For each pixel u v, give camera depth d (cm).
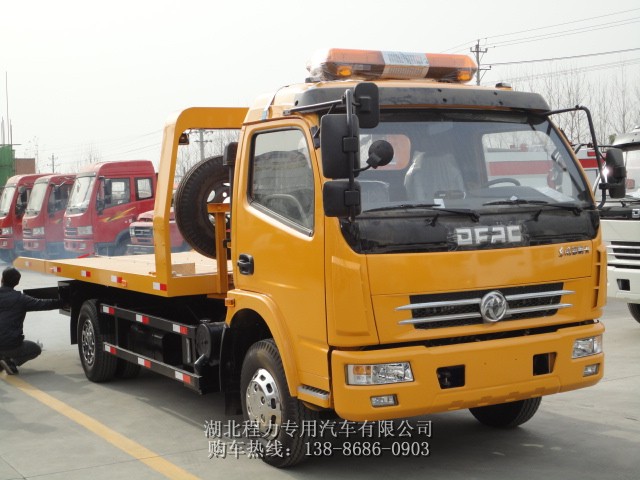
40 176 2642
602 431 635
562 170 553
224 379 616
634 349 955
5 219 2594
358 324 479
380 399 484
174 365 708
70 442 638
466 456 587
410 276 484
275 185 554
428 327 492
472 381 500
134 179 2167
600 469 549
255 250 569
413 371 487
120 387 830
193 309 721
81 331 872
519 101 555
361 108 470
